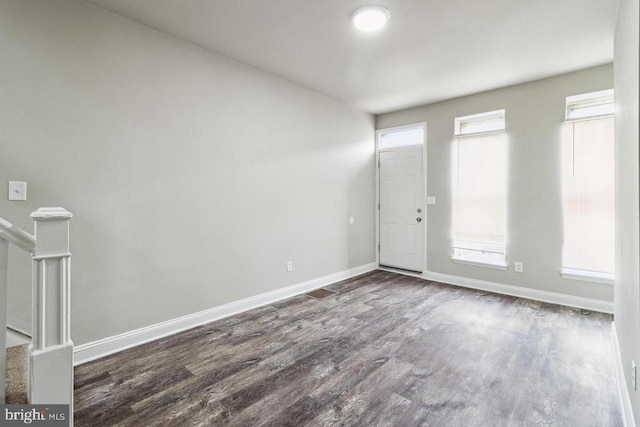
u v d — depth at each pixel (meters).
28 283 2.06
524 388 2.00
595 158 3.30
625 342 1.84
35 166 2.08
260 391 1.98
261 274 3.49
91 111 2.30
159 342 2.62
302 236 3.95
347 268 4.66
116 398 1.91
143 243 2.59
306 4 2.25
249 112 3.31
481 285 4.10
